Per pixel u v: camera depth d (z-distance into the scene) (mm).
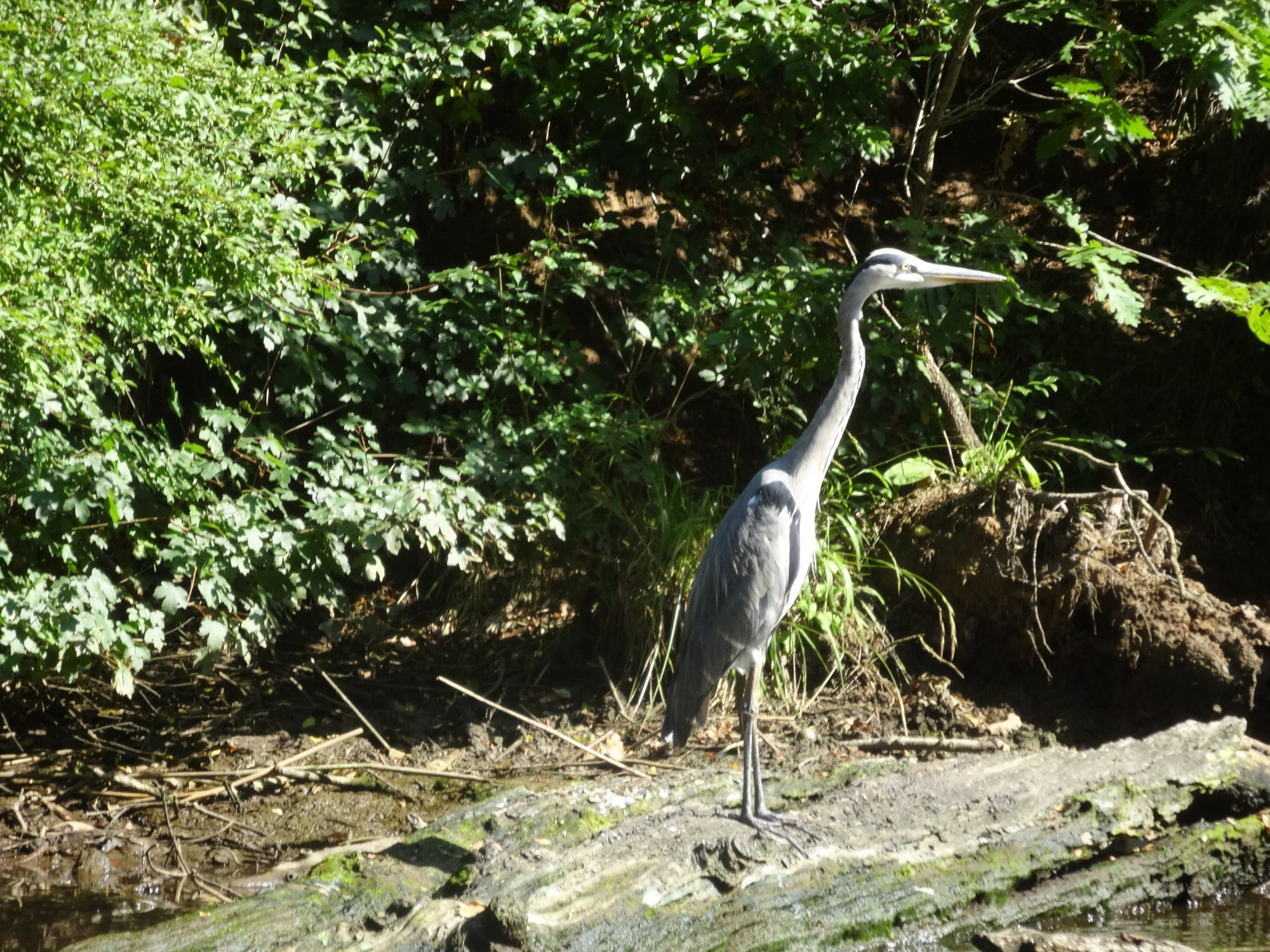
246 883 8039
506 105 14875
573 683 11875
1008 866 7766
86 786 9445
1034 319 12742
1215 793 8656
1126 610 10891
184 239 8008
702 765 10047
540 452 12656
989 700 11445
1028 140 17188
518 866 7059
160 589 9195
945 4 12836
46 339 7016
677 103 12875
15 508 9344
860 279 9070
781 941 7039
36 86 7312
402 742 10633
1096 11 13023
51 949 7039
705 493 12422
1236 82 11273
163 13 9492
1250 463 14609
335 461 11789
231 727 10758
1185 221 16375
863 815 8023
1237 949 7457
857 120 12602
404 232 11141
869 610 11781
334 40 12531
